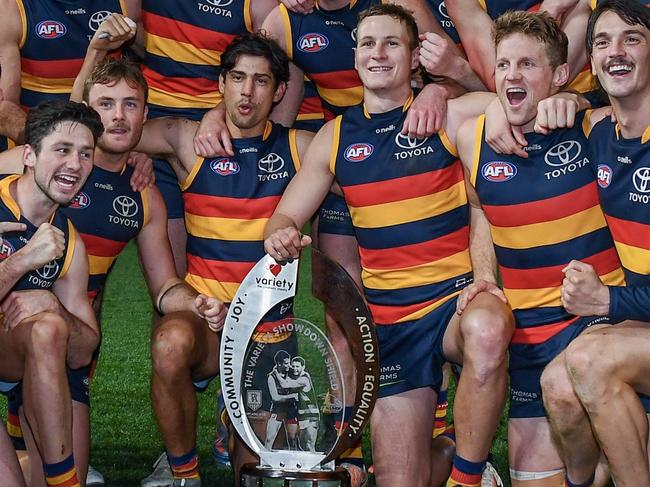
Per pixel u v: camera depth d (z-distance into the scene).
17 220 4.55
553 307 4.63
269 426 4.34
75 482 4.37
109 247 5.09
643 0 5.02
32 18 5.48
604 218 4.55
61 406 4.27
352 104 5.48
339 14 5.34
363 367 4.22
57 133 4.42
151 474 5.05
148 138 5.19
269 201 5.09
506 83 4.49
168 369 4.65
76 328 4.56
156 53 5.68
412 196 4.79
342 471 4.27
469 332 4.24
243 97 4.98
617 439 4.02
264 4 5.59
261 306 4.37
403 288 4.83
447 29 5.67
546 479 4.68
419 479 4.68
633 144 4.30
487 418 4.27
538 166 4.57
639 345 4.00
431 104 4.74
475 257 4.81
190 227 5.21
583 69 5.37
